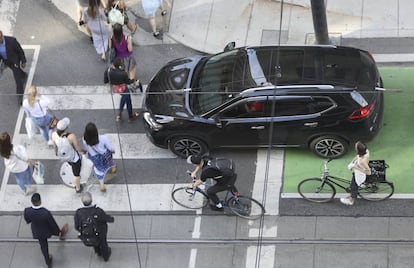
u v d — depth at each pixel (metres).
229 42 17.42
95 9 16.45
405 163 15.05
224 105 14.78
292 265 14.11
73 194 15.47
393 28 17.22
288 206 14.77
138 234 14.82
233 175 13.98
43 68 17.45
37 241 14.97
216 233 14.65
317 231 14.43
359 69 14.83
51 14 18.38
